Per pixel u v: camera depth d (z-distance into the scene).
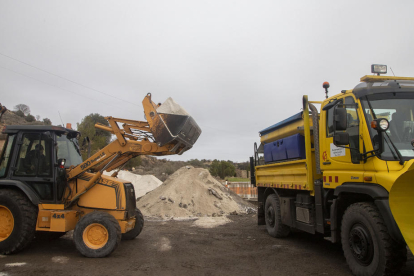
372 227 4.50
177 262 5.92
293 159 7.37
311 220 6.63
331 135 5.88
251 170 10.33
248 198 20.27
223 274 5.21
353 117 5.25
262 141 9.46
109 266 5.62
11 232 6.25
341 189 5.28
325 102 6.23
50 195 6.64
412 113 4.90
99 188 6.87
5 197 6.31
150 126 6.74
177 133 6.63
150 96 6.84
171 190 14.10
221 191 15.74
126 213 6.78
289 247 7.20
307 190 6.74
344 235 5.14
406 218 4.16
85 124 29.94
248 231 9.30
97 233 6.26
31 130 6.85
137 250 6.88
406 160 4.46
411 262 5.56
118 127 7.10
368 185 4.73
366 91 5.10
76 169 6.90
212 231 9.27
